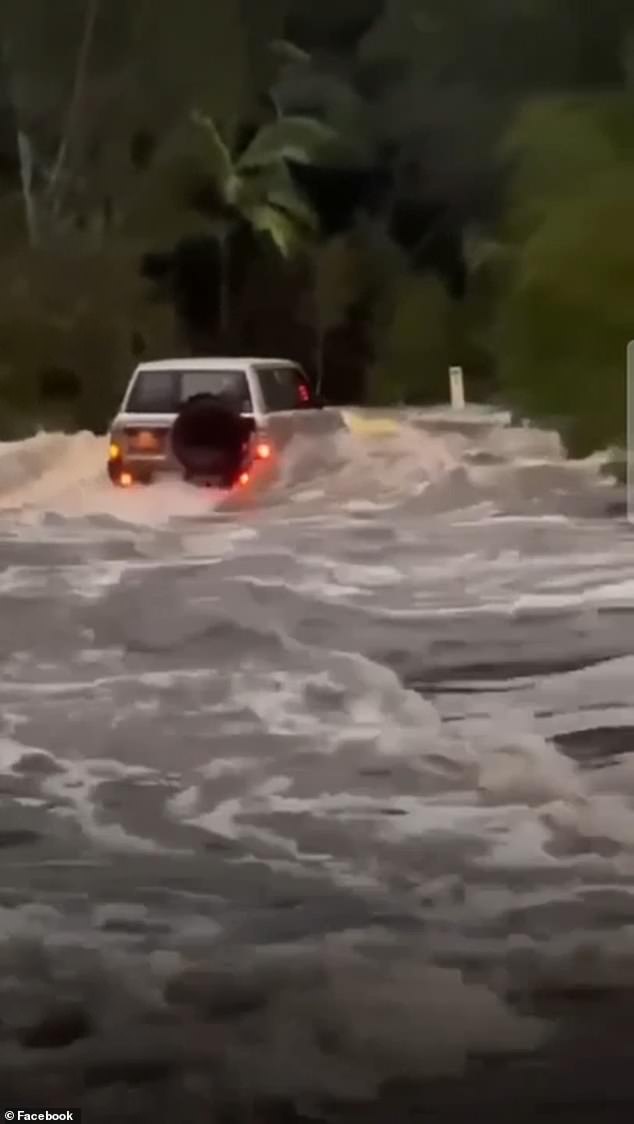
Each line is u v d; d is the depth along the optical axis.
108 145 78.88
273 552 49.12
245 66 85.62
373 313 93.31
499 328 60.97
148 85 79.62
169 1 78.56
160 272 85.31
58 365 71.00
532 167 58.47
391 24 86.75
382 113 90.56
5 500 54.09
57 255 72.62
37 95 76.81
